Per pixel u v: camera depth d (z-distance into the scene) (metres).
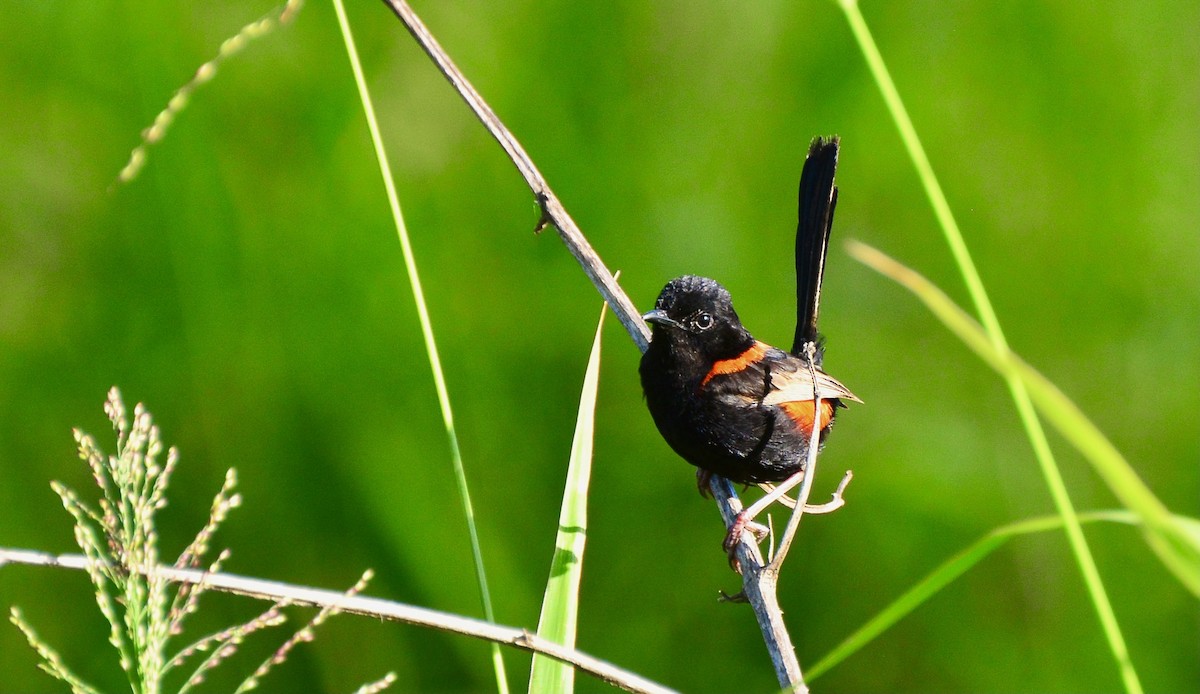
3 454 12.66
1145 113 13.92
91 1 13.08
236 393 12.59
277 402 12.57
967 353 13.11
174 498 12.45
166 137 12.62
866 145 13.61
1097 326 13.59
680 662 12.14
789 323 13.16
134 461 4.22
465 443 12.48
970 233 13.55
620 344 12.91
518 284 13.18
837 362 12.97
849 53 13.55
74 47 13.08
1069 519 4.05
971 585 12.39
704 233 13.27
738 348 7.88
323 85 13.07
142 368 12.77
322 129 13.08
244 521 12.31
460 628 4.62
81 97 13.09
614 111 13.66
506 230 13.29
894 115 4.82
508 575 12.01
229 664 11.84
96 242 12.96
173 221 12.71
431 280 12.96
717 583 12.34
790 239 13.42
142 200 12.77
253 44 12.97
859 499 12.60
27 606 12.32
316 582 12.12
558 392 12.91
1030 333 13.47
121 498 4.20
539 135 13.44
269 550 12.26
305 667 11.87
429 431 12.49
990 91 13.95
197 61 12.86
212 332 12.66
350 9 13.20
